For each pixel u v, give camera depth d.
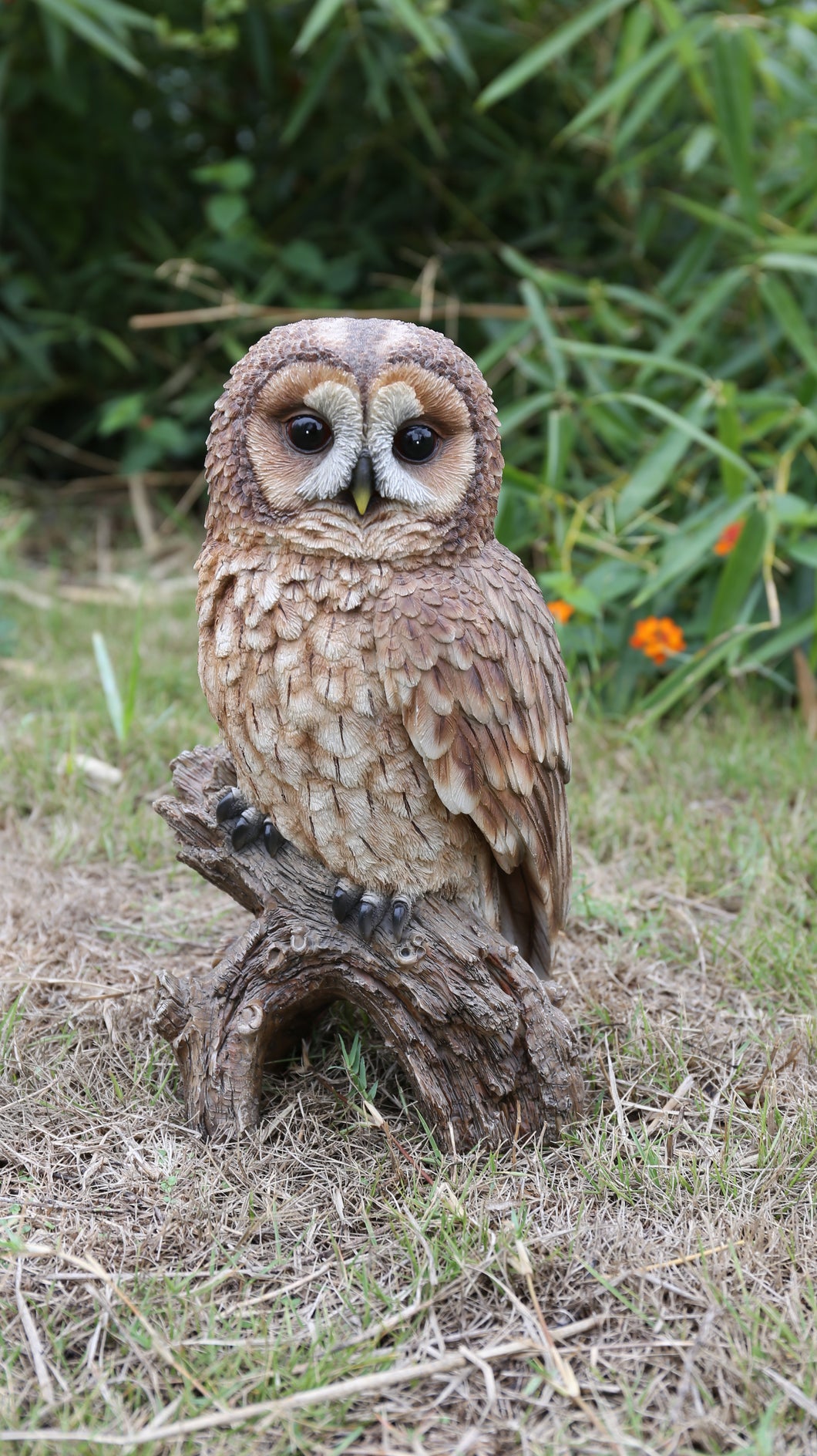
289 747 1.85
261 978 1.98
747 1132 2.03
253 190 5.78
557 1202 1.85
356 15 4.88
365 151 5.50
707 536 3.54
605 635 3.79
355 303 5.54
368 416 1.73
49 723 3.50
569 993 2.41
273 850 2.00
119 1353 1.61
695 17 4.57
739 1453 1.45
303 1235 1.79
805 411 3.86
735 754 3.39
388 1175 1.92
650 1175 1.90
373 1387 1.56
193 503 5.55
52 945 2.56
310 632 1.80
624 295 4.29
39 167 5.60
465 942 1.94
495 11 5.18
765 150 5.15
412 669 1.78
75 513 5.44
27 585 4.69
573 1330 1.64
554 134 5.39
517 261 4.32
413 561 1.82
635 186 4.93
